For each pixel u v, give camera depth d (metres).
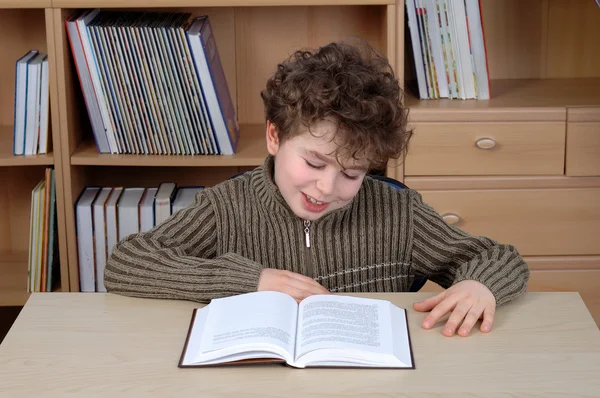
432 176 2.21
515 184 2.21
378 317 1.17
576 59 2.52
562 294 1.31
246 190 1.47
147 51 2.12
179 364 1.08
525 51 2.51
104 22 2.16
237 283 1.25
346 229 1.45
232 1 2.06
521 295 1.30
